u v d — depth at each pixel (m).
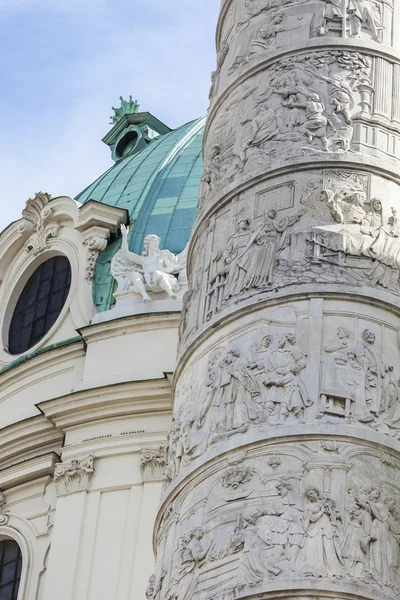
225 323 24.05
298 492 21.81
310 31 26.44
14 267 41.59
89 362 37.62
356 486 21.92
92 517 35.62
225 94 27.11
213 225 25.70
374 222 24.50
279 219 24.55
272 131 25.62
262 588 20.95
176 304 37.53
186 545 22.39
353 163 24.88
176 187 41.50
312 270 23.86
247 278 24.23
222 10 28.91
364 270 24.00
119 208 40.25
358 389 22.81
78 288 39.56
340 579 21.00
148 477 35.59
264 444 22.34
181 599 21.91
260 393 22.92
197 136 44.41
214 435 22.98
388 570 21.44
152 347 37.19
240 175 25.55
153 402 36.25
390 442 22.45
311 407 22.56
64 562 35.22
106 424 36.62
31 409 38.50
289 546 21.33
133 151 46.53
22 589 35.78
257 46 26.92
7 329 41.16
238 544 21.61
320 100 25.58
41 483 37.31
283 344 23.23
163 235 39.81
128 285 38.28
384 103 25.77
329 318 23.47
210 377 23.73
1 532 37.22
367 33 26.47
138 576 34.34
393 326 23.70
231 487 22.25
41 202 41.28
